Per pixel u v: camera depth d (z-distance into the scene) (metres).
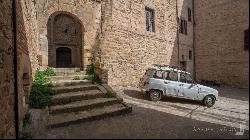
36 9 9.81
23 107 5.99
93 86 8.61
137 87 12.88
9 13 5.54
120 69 12.31
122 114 7.07
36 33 9.66
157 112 7.67
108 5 11.77
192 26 17.80
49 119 5.64
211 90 9.55
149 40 14.08
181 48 16.67
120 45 12.33
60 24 17.17
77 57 17.31
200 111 8.27
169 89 9.95
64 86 8.21
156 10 14.64
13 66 5.66
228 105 7.00
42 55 10.01
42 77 8.72
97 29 11.46
